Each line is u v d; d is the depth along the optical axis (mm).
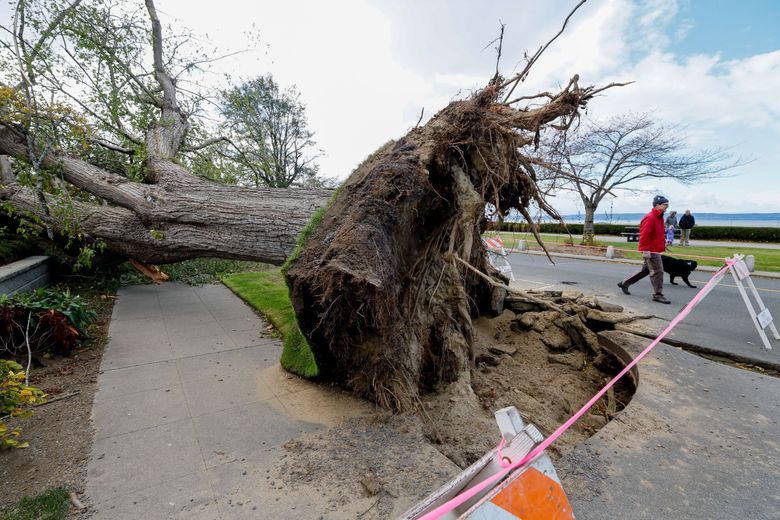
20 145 6145
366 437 2670
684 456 2266
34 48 6125
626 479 2064
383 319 2850
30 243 7086
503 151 3047
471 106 2969
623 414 2732
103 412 3018
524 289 6918
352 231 2645
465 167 3215
